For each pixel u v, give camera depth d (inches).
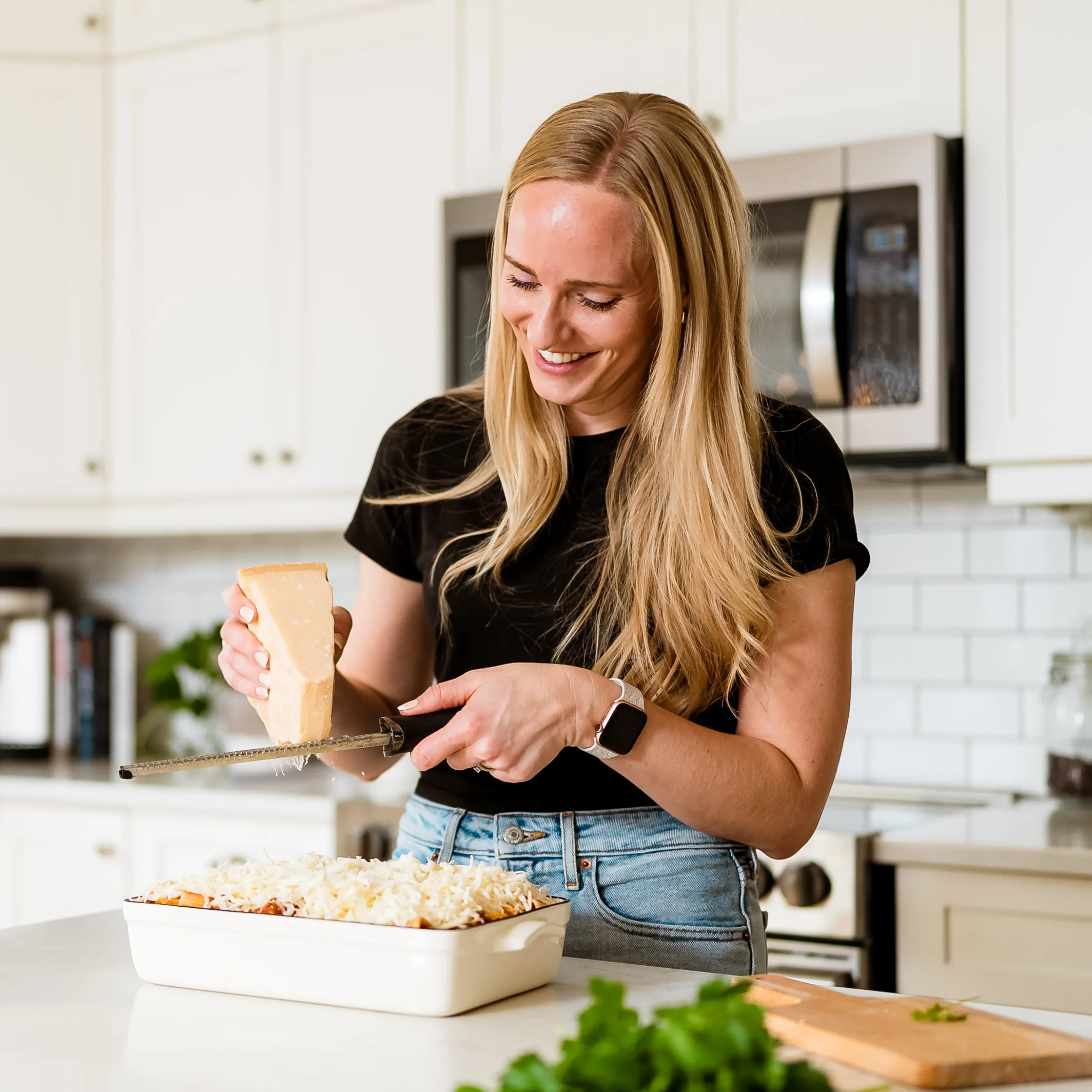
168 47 106.9
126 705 116.9
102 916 47.2
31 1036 33.0
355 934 34.9
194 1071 30.3
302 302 101.6
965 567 92.8
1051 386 77.3
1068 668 86.1
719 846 44.5
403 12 97.5
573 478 48.4
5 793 102.5
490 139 94.1
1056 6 77.3
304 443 101.6
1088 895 66.9
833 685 44.7
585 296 43.9
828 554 45.4
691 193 44.9
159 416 107.1
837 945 71.2
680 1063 22.6
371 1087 29.2
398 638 53.3
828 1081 24.4
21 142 109.0
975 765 92.0
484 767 40.9
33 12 109.3
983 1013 32.6
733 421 45.8
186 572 122.3
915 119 80.5
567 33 91.2
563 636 47.3
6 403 108.9
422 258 96.9
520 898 37.1
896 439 78.3
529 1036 33.0
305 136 101.5
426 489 51.8
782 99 84.1
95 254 108.8
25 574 120.6
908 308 78.1
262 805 91.0
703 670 44.8
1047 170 77.5
